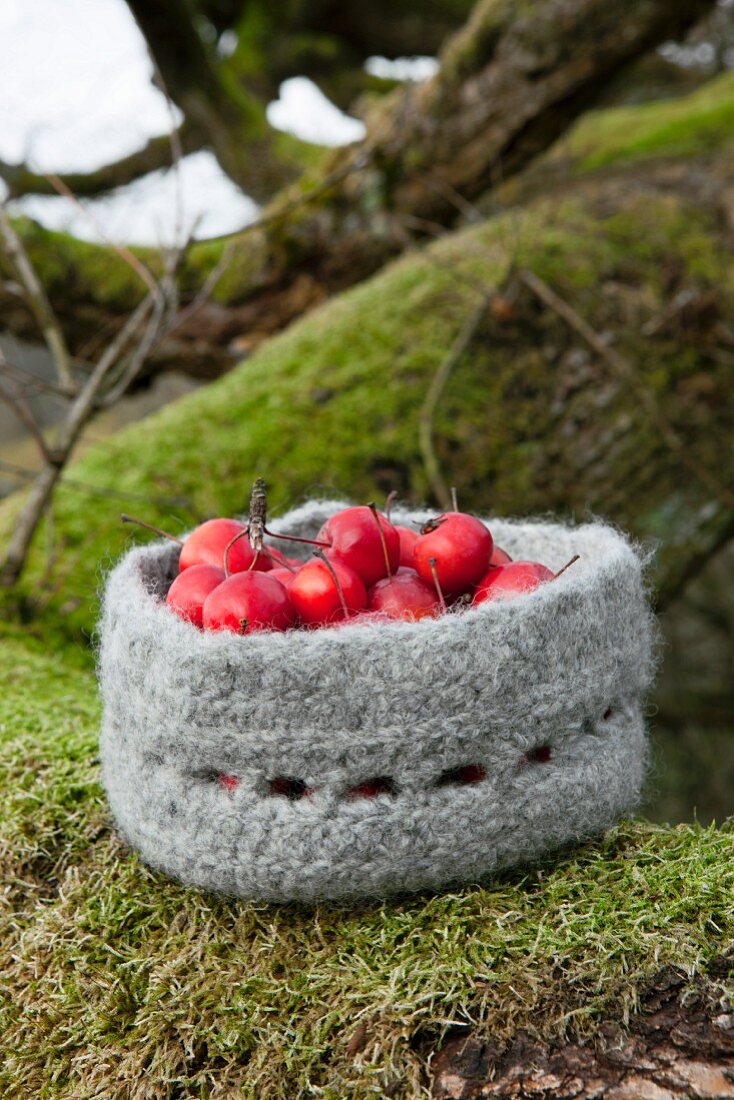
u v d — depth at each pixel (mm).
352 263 1611
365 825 690
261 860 698
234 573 742
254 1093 679
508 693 691
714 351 1397
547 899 719
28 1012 720
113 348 1142
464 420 1287
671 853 734
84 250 1587
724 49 2436
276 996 701
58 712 897
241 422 1256
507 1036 678
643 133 1838
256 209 2012
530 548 804
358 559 736
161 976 714
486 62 1500
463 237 1518
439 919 714
